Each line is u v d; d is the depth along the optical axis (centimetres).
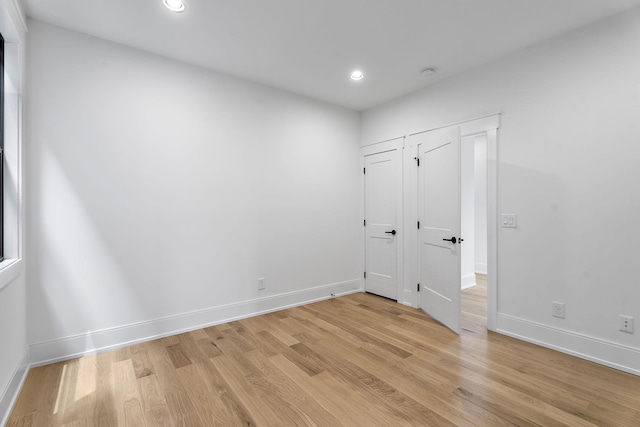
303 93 371
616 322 222
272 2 210
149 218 273
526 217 268
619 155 221
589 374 212
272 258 351
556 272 251
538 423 162
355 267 435
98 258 250
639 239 213
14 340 189
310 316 333
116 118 258
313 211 388
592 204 233
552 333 252
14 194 203
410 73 317
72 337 238
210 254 306
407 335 280
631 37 215
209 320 304
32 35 225
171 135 285
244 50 273
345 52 277
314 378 208
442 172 310
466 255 468
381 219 409
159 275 278
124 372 216
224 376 211
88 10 216
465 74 312
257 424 164
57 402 182
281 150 358
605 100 226
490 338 273
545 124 257
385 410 175
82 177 243
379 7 216
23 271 210
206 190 304
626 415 169
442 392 191
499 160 286
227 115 318
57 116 234
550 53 254
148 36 250
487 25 237
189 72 295
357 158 436
